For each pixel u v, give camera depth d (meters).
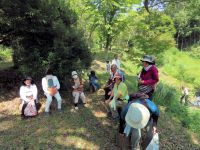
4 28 4.82
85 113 4.27
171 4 10.02
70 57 4.75
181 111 5.31
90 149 3.40
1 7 4.43
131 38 9.77
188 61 21.31
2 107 4.41
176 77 14.59
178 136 4.12
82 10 8.07
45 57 4.68
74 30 4.93
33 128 3.78
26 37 4.92
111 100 3.99
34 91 4.16
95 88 5.16
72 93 4.58
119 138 3.42
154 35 8.72
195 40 28.50
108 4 7.73
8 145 3.36
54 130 3.73
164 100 5.52
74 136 3.62
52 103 4.52
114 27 8.45
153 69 3.41
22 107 4.11
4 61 7.66
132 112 2.99
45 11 4.59
